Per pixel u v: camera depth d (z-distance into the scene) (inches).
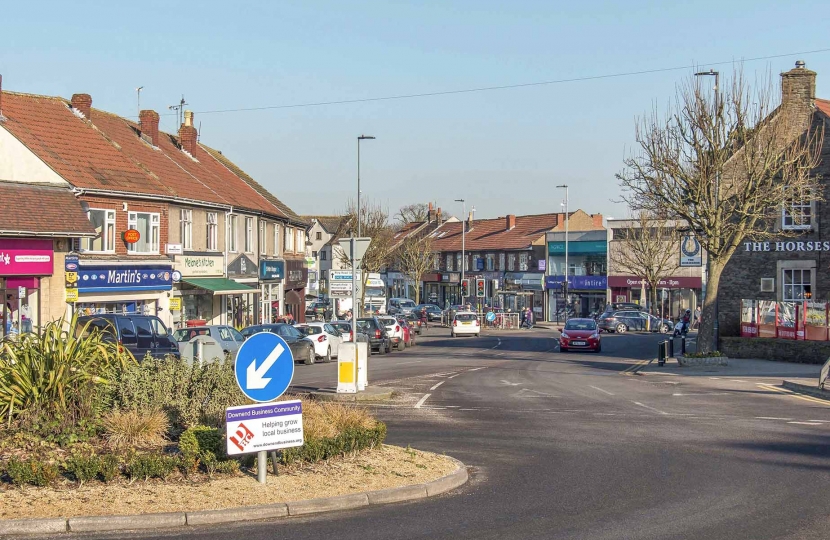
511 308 3393.2
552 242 3213.6
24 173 1209.4
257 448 398.0
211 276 1612.9
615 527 352.2
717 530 346.0
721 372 1144.8
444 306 3922.2
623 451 536.4
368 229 3019.2
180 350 993.5
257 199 1983.3
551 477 457.4
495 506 390.6
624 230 2876.5
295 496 383.6
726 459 506.9
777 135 1273.4
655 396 854.5
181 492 383.9
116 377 508.7
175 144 1868.8
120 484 396.5
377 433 488.7
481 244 3641.7
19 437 455.2
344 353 814.5
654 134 1245.7
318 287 3503.9
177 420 498.0
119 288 1293.1
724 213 1290.6
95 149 1380.4
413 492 407.8
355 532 343.3
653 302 2529.5
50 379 470.6
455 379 1047.6
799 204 1391.5
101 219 1280.8
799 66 1408.7
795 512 375.6
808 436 592.7
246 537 334.3
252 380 399.5
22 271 1091.9
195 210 1560.0
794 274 1398.9
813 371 1147.9
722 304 1451.8
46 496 375.2
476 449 542.9
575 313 3122.5
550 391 904.9
